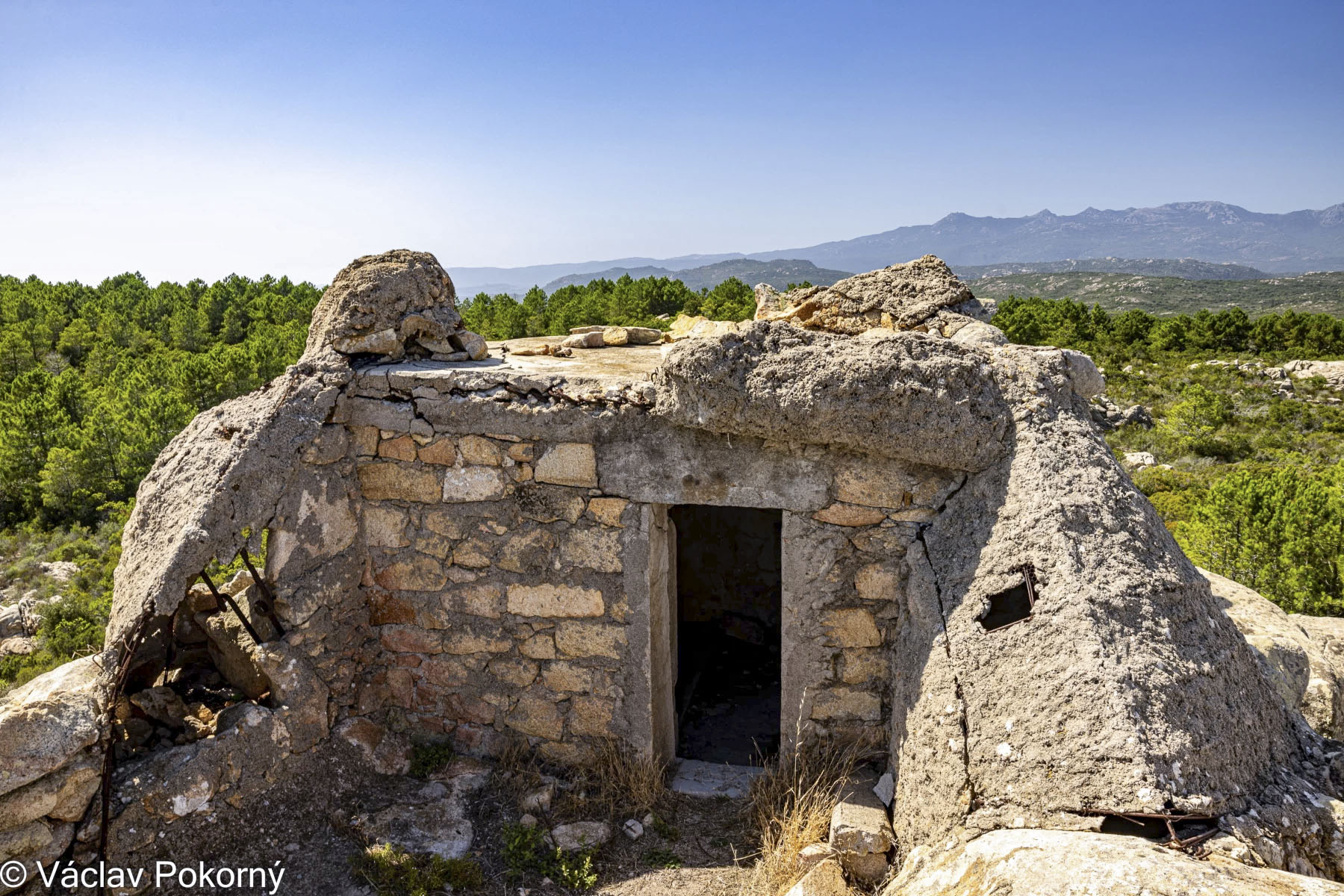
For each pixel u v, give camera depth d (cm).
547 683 430
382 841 375
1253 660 334
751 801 413
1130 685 277
